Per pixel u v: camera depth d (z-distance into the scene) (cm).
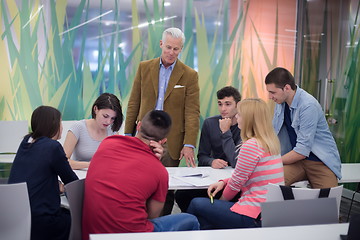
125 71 499
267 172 232
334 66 503
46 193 223
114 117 290
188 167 316
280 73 282
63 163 228
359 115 465
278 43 546
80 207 204
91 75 487
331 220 180
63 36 472
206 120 339
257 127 237
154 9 502
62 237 229
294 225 174
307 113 280
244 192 240
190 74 335
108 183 190
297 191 199
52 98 475
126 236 148
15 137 407
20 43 458
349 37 480
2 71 454
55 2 466
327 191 200
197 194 327
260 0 536
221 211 240
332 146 291
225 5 525
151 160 197
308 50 538
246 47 538
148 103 335
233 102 318
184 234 151
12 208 200
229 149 310
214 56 527
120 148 199
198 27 518
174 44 316
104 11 485
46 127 231
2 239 203
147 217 204
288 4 544
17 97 462
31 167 222
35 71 466
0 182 335
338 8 495
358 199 475
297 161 296
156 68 333
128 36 496
